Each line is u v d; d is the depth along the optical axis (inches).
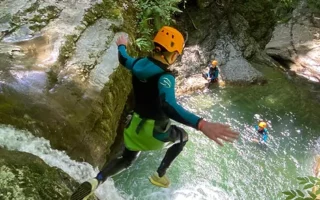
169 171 288.7
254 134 342.6
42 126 171.3
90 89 204.5
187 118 99.7
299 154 330.0
